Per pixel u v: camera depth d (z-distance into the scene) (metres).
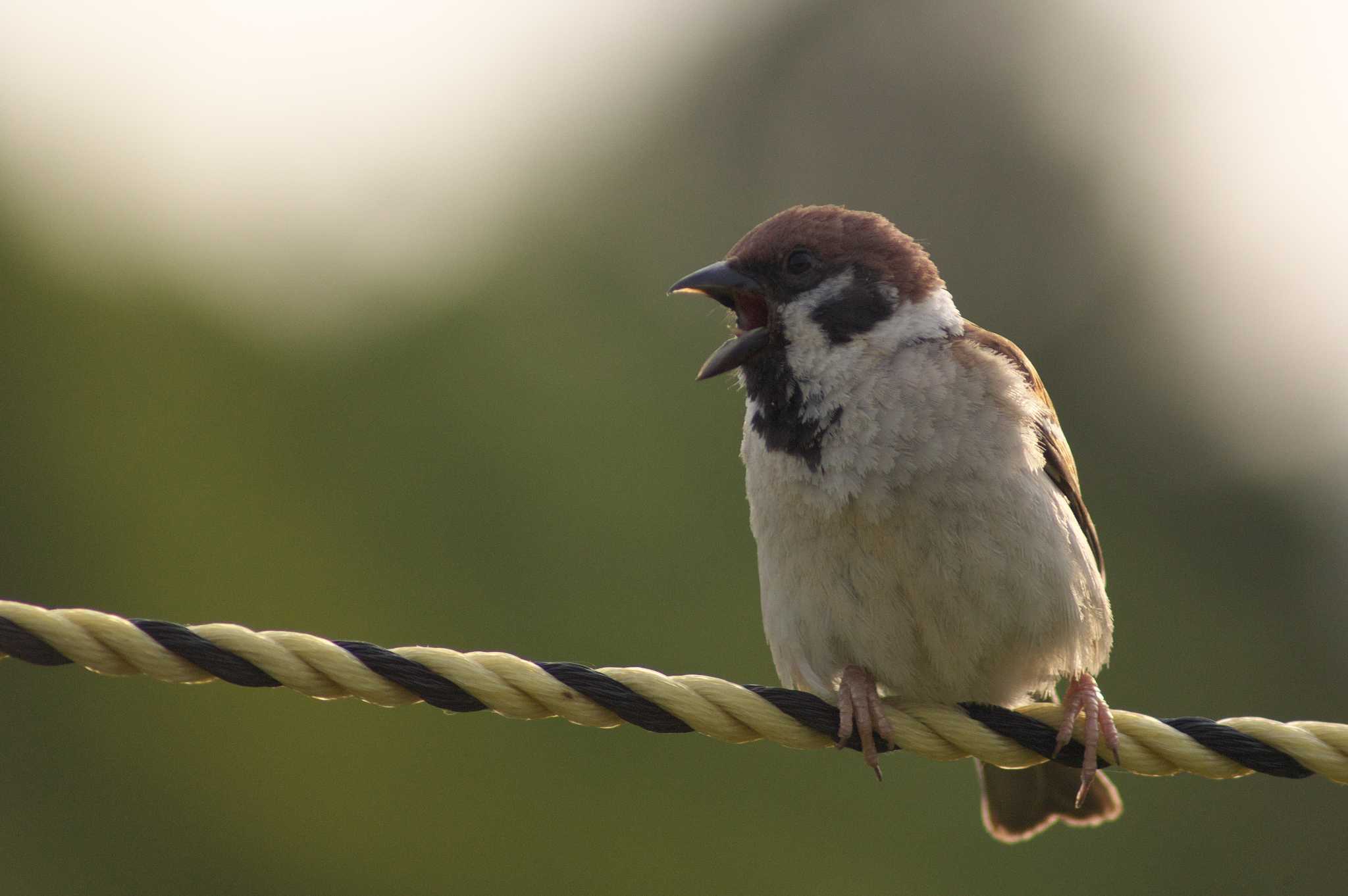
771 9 23.97
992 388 6.02
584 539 13.20
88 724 11.70
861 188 23.98
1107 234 23.84
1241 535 19.70
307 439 13.16
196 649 4.66
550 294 15.00
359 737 11.47
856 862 11.51
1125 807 13.44
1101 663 6.15
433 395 13.60
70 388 12.88
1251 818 13.90
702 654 12.82
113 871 11.55
